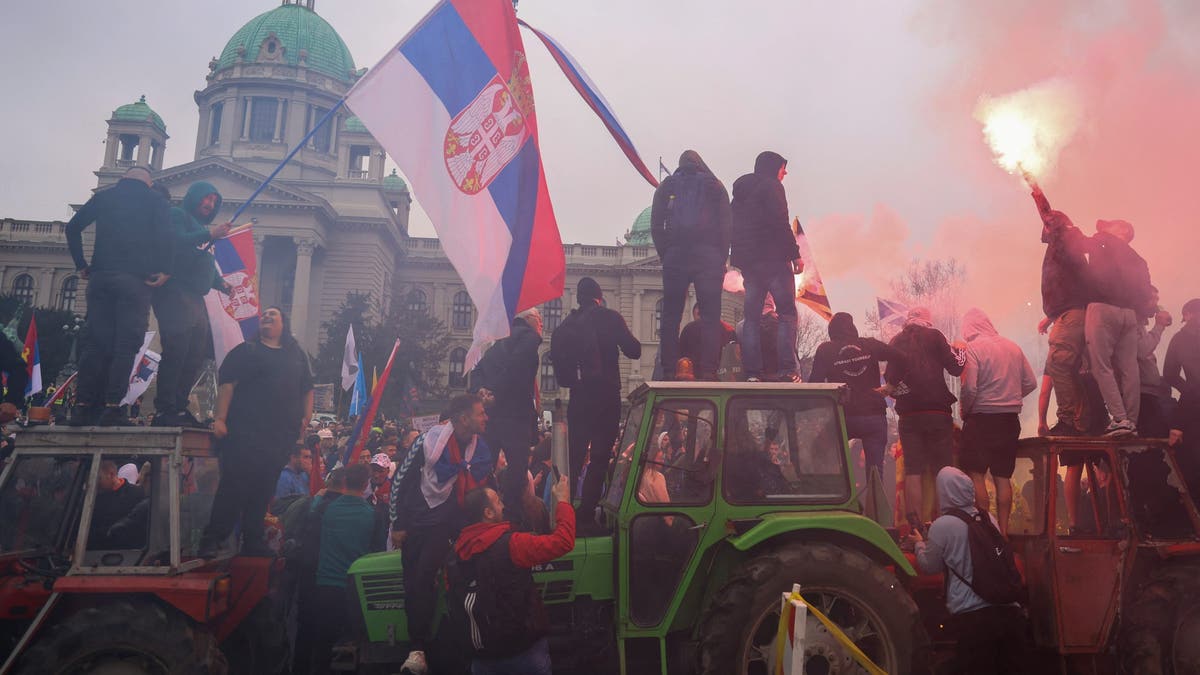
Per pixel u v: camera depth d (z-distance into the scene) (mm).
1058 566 5707
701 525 5504
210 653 5246
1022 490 6531
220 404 6328
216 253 10492
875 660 5172
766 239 7145
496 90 7211
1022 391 6531
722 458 5609
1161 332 7785
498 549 4711
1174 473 5957
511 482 6613
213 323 10359
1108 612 5652
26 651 5051
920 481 6523
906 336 6629
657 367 7391
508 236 6961
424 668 5555
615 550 5586
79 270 6059
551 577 5516
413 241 78562
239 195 65625
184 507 6211
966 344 6617
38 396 16922
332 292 69312
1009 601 5289
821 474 5688
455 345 75500
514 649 4672
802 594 5156
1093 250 6574
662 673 5328
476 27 7301
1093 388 6855
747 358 7047
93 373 5871
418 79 7121
